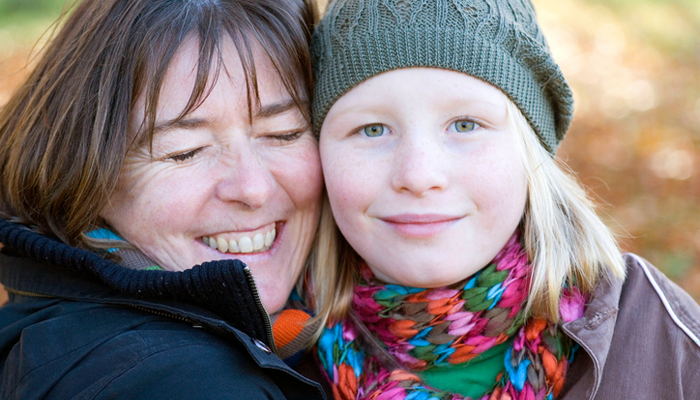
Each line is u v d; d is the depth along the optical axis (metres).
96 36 1.50
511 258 1.57
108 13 1.51
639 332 1.54
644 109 7.17
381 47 1.44
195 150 1.51
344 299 1.69
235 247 1.64
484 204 1.45
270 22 1.54
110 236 1.57
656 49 8.73
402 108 1.42
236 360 1.33
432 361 1.59
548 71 1.56
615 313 1.53
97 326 1.35
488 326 1.53
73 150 1.50
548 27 9.48
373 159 1.47
